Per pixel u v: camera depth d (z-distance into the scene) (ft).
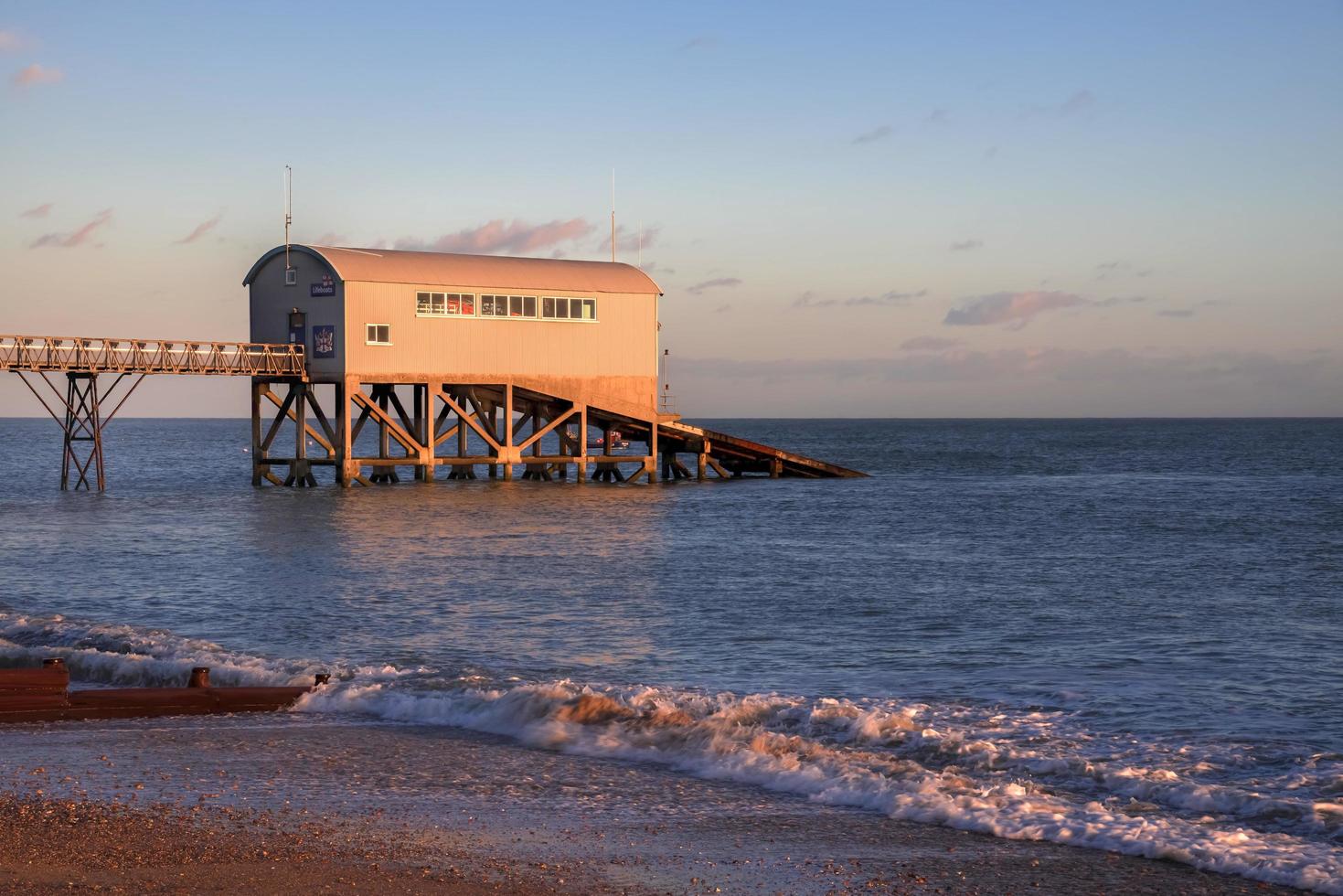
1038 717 58.90
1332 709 61.05
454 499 191.93
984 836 41.52
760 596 99.86
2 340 179.52
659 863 38.86
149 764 49.52
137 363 188.14
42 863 37.93
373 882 36.73
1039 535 152.56
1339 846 40.29
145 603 94.17
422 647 77.25
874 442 624.59
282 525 153.38
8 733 54.44
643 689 61.21
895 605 95.45
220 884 36.29
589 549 131.64
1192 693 64.75
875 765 48.44
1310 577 113.19
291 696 60.13
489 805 44.65
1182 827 41.63
